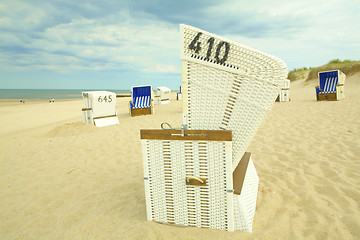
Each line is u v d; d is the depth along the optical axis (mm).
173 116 10164
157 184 2332
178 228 2271
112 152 5262
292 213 2463
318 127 5973
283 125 6590
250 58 1988
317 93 11531
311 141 4898
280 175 3484
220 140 2062
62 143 6285
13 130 9594
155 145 2258
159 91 17578
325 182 3111
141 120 9508
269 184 3211
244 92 2053
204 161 2148
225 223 2184
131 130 7414
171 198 2311
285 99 12523
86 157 5020
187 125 2246
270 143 5074
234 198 2176
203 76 2119
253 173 2996
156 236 2150
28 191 3455
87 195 3244
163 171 2283
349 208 2467
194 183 2166
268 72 1959
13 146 6172
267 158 4242
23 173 4215
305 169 3592
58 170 4309
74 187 3529
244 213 2160
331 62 26344
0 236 2400
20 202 3125
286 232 2146
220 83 2094
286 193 2916
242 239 2062
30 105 24156
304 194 2834
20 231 2471
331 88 11273
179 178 2248
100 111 8508
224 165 2100
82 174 4059
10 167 4559
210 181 2166
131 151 5242
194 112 2211
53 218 2697
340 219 2293
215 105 2148
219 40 2020
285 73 1918
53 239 2268
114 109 8812
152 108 11422
